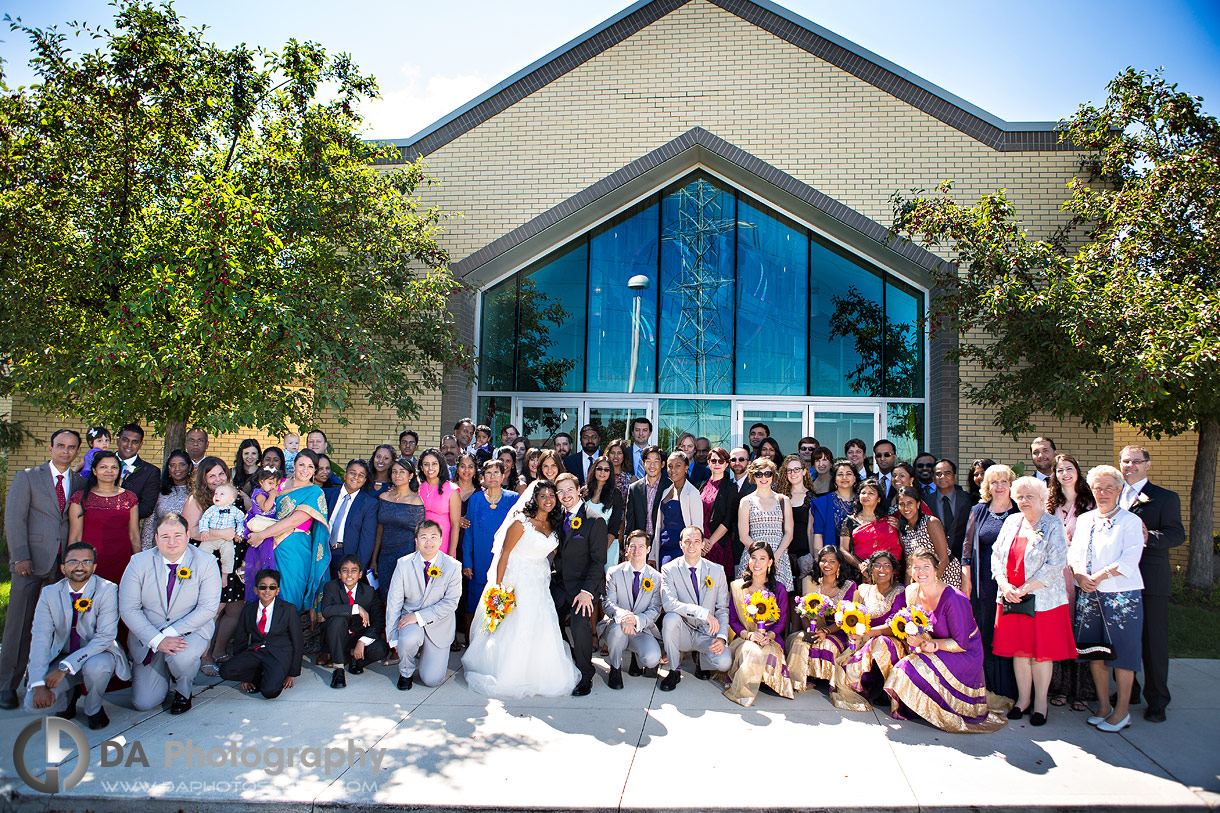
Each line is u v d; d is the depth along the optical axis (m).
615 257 11.44
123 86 7.44
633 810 3.75
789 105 10.76
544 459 6.68
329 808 3.76
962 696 4.85
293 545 6.10
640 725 4.87
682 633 5.77
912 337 10.84
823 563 5.79
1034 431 9.77
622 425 11.22
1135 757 4.43
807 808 3.78
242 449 6.95
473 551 6.69
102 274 6.93
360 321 8.37
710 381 11.15
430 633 5.66
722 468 7.05
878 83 10.62
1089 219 9.38
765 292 11.17
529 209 10.98
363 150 8.72
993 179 10.33
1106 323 7.42
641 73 11.05
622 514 7.09
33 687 4.56
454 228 11.05
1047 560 4.98
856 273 11.01
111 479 5.80
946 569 5.70
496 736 4.63
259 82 8.16
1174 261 8.10
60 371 7.09
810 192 10.55
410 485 6.82
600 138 11.01
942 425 10.09
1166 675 4.99
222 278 6.49
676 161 10.99
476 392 11.40
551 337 11.44
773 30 10.87
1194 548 8.79
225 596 5.88
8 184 6.89
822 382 10.98
